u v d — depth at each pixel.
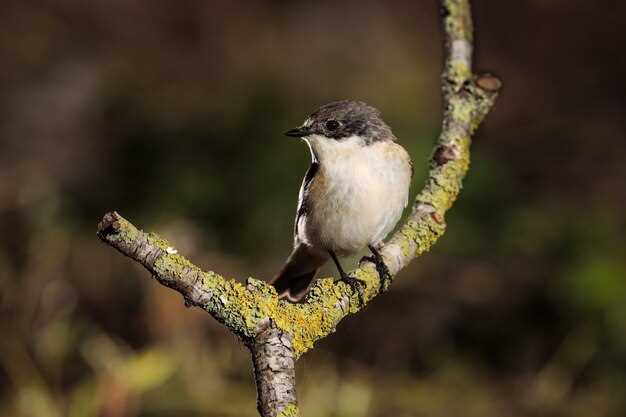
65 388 9.63
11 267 10.59
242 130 14.09
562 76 15.94
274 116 14.50
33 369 9.72
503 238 12.09
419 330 10.97
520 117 15.09
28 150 13.98
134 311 10.48
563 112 15.14
